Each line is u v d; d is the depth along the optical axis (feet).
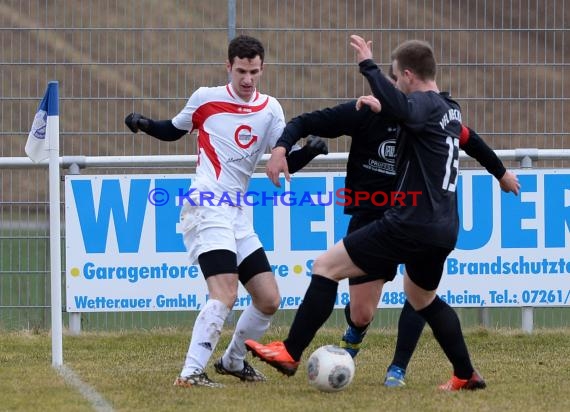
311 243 101.55
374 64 61.87
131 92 111.24
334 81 111.55
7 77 110.83
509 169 102.32
